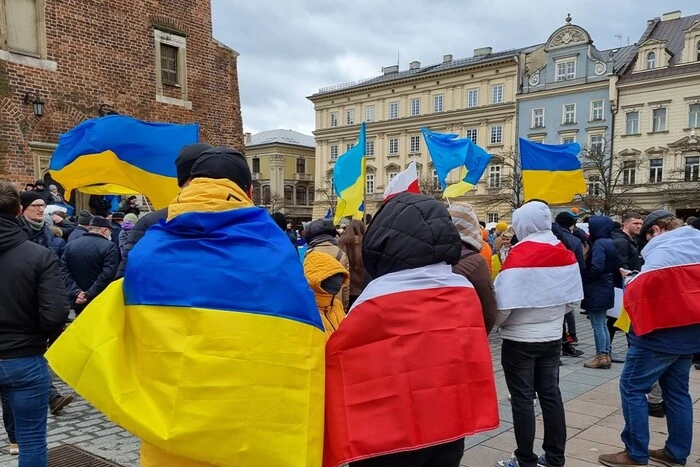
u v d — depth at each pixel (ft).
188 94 46.47
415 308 7.29
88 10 39.65
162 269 6.48
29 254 10.49
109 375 6.24
